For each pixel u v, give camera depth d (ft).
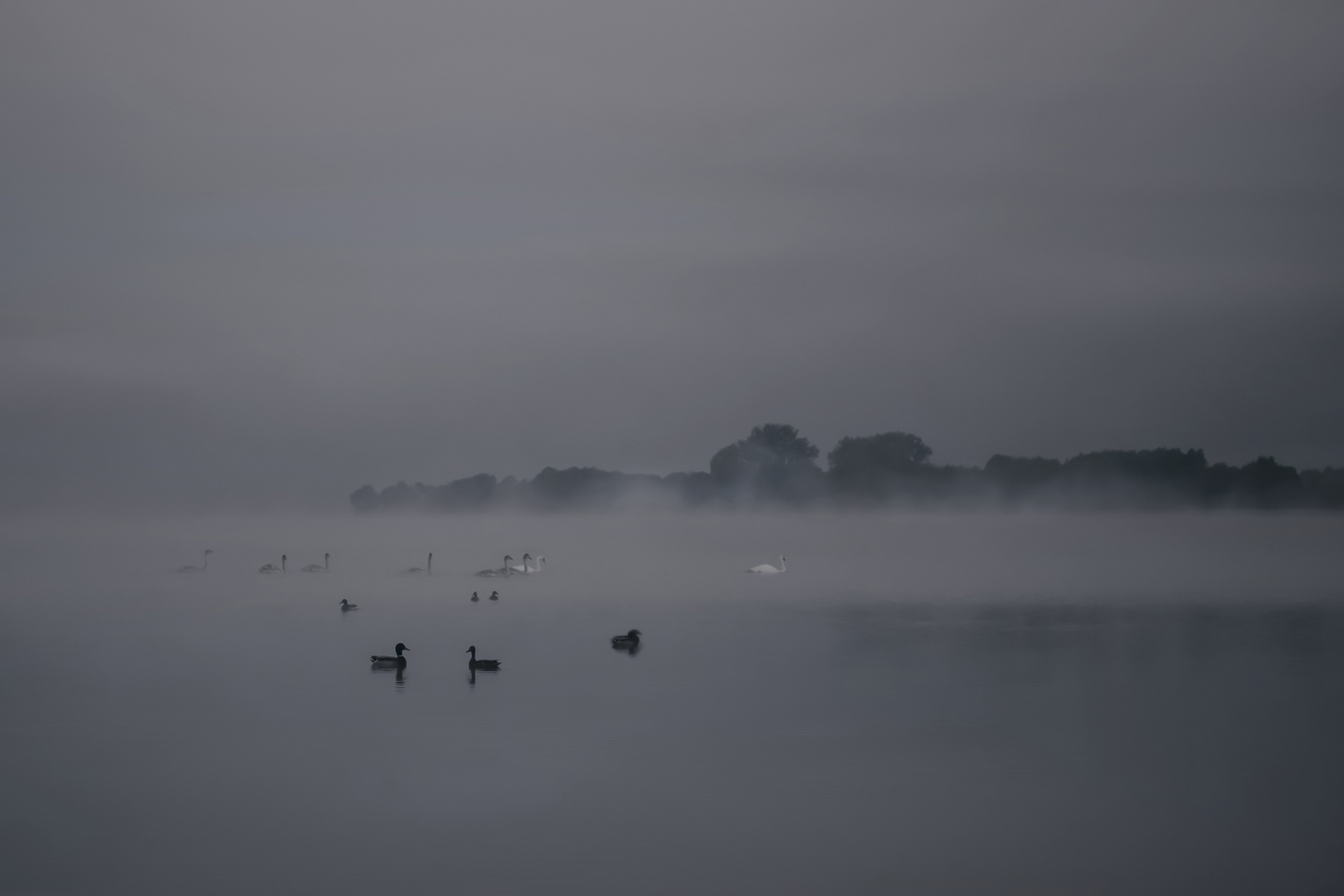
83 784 116.57
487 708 147.95
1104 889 91.15
